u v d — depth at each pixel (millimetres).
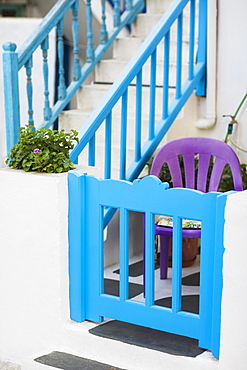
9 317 4121
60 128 6184
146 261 3633
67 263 3873
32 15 7844
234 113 5531
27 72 5488
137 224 5266
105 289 4504
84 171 3824
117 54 6660
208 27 5422
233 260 3188
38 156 3816
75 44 6156
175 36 6273
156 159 4613
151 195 3559
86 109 6348
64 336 3900
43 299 3924
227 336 3264
